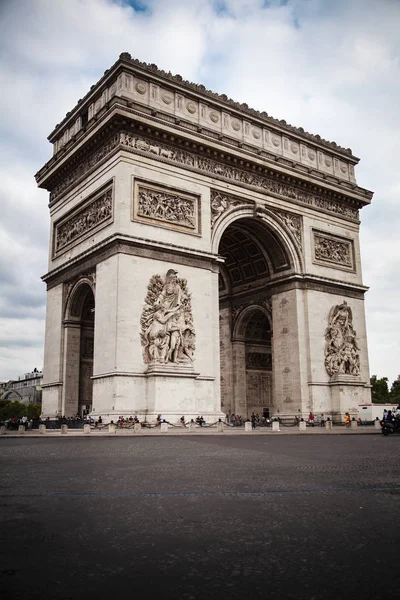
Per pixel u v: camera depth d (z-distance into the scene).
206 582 7.97
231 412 86.38
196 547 9.80
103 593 7.55
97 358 61.66
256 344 91.81
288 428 68.00
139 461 24.80
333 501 14.24
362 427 71.12
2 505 13.74
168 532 10.89
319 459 26.03
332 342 79.19
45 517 12.33
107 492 15.69
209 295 67.38
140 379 59.06
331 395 77.56
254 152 75.44
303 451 31.16
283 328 79.31
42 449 32.59
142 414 58.34
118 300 59.25
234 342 88.88
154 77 68.00
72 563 8.89
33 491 15.90
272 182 79.00
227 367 88.44
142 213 63.50
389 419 54.91
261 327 92.19
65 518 12.21
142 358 59.81
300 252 80.44
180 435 49.69
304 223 81.62
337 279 82.69
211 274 68.38
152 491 15.88
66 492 15.70
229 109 75.38
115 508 13.34
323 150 87.38
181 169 68.12
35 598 7.36
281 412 77.44
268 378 92.31
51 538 10.45
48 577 8.21
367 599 7.29
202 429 57.84
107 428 55.81
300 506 13.55
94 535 10.67
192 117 71.44
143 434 49.38
